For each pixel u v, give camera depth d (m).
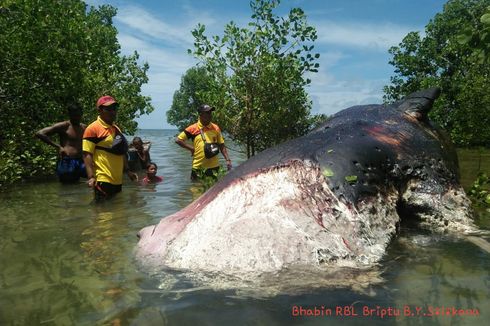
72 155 8.20
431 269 2.94
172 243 3.26
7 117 8.96
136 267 3.13
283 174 3.53
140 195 6.60
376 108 4.91
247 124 9.18
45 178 8.84
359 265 2.98
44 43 8.88
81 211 5.46
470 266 3.00
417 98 5.19
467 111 13.89
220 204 3.41
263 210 3.24
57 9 9.10
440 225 3.94
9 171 7.91
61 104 9.88
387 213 3.68
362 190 3.57
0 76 8.66
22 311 2.49
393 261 3.10
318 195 3.42
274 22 8.74
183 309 2.42
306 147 3.82
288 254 2.93
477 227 4.01
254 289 2.63
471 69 16.50
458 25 20.80
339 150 3.76
